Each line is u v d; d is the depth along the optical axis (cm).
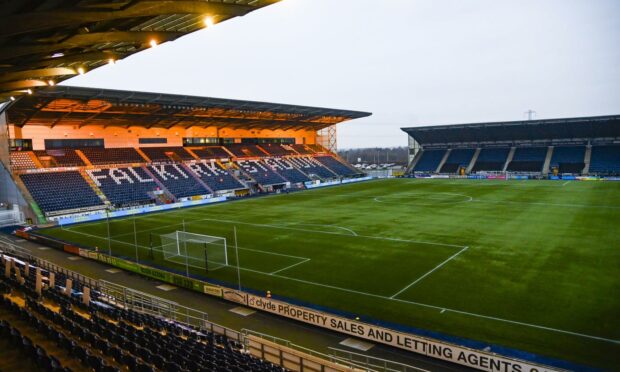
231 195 6625
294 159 8800
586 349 1471
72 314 1523
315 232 3578
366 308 1930
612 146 7725
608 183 6334
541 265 2405
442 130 9144
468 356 1403
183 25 1855
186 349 1289
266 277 2448
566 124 7694
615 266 2328
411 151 10150
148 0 1285
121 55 2256
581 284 2080
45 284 2070
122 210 5122
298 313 1859
